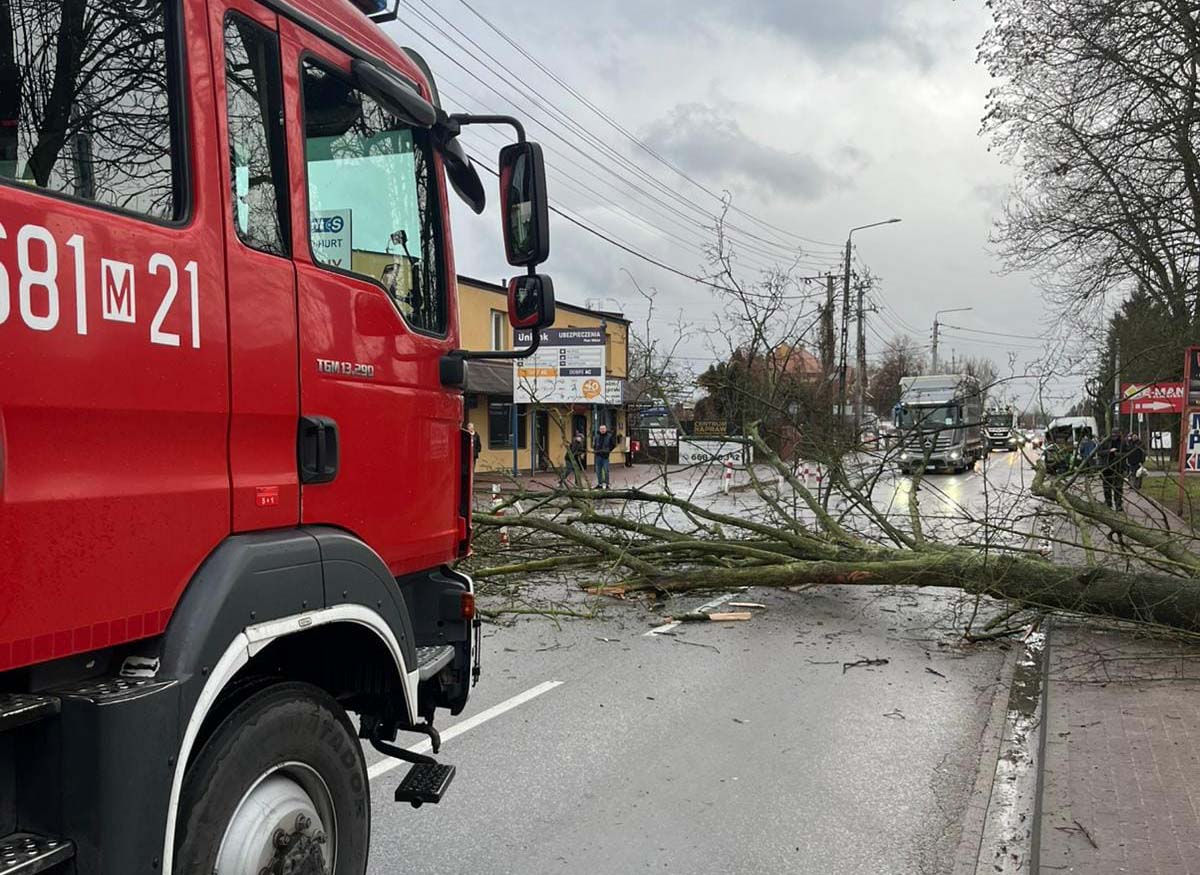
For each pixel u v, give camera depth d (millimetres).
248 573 2143
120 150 1972
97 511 1804
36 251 1681
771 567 8664
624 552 9234
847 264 32500
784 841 3904
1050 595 7301
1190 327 18047
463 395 3516
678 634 7910
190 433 2066
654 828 4023
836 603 9219
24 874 1638
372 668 2893
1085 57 17453
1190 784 4188
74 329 1753
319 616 2389
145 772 1809
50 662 1812
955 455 29797
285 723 2246
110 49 1979
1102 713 5312
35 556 1677
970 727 5449
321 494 2525
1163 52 16891
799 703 5922
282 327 2363
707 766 4785
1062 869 3391
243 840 2098
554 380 29531
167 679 1902
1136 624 7152
